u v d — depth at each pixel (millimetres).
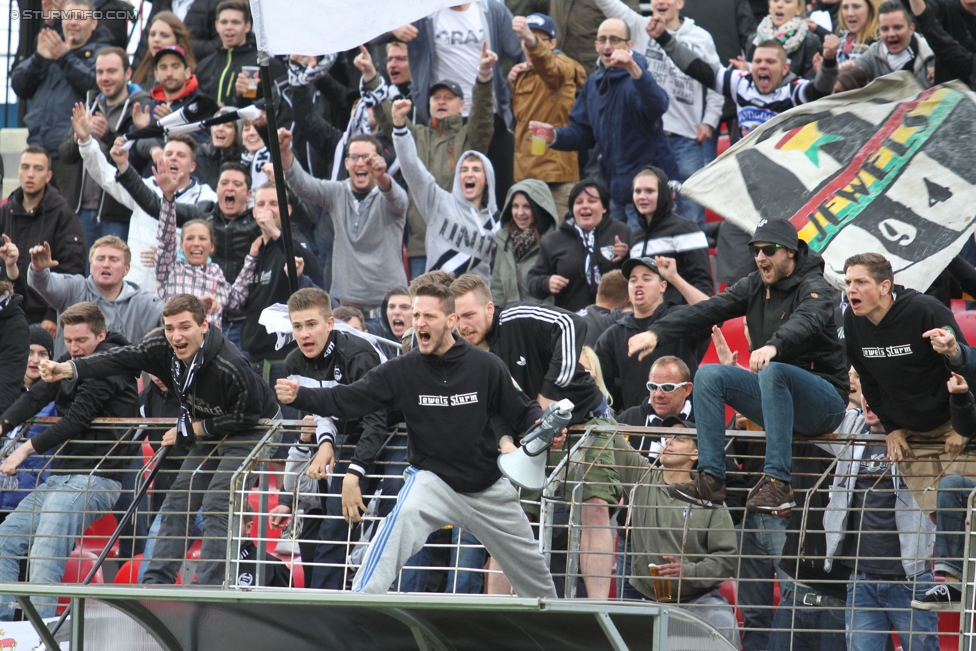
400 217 34875
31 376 29391
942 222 23328
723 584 24844
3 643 21734
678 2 36938
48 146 41750
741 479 23406
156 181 36031
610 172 35531
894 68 33438
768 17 37188
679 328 22062
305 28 23453
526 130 37469
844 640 22594
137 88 40969
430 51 37938
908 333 20500
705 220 37688
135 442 24000
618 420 25547
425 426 19672
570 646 16156
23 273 34938
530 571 20266
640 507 21234
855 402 24938
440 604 13516
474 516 19781
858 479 22375
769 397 20672
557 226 34250
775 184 24688
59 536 23359
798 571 21547
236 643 18531
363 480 22828
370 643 18203
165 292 32750
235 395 22969
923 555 22000
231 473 22688
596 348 28188
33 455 25609
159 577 23094
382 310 31016
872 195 23984
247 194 34500
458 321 21891
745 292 21984
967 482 20766
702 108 37250
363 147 34250
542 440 18391
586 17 39312
